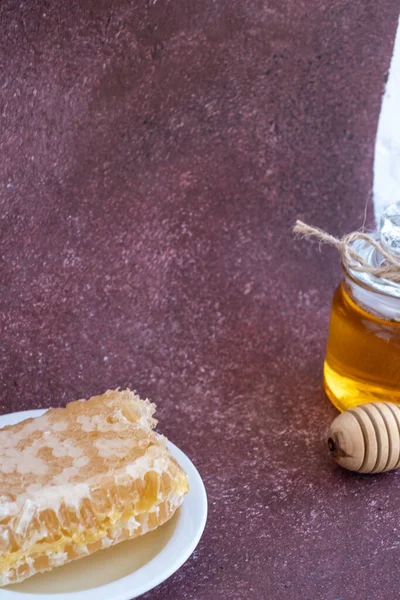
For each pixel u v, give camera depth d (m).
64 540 0.58
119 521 0.59
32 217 0.70
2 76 0.67
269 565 0.62
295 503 0.66
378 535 0.65
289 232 0.78
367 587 0.62
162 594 0.60
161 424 0.71
